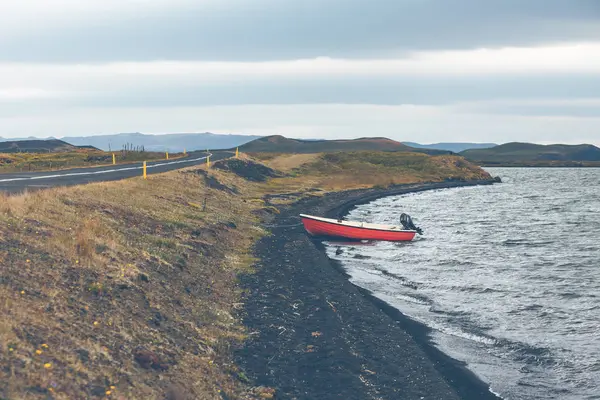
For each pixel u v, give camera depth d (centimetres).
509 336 2278
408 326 2323
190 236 3092
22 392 1043
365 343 2028
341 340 2019
